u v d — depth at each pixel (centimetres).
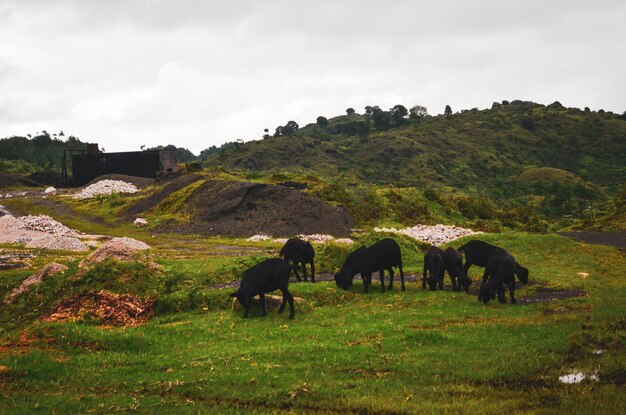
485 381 1055
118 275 2028
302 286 1989
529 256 2745
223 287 2131
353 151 19500
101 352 1352
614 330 1322
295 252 2145
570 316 1498
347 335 1418
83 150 9344
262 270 1691
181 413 933
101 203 6769
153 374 1162
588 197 13400
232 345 1388
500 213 6256
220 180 6069
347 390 1021
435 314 1616
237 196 5541
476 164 18500
